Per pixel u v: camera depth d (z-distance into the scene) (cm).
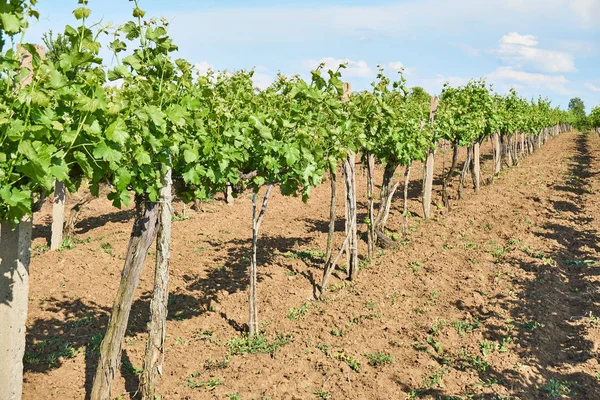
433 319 735
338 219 1339
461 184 1491
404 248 1060
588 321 736
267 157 620
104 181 439
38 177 318
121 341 469
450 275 897
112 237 1100
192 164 522
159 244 483
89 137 370
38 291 796
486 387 566
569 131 6162
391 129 937
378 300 805
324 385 564
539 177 1836
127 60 476
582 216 1260
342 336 684
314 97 654
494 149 1927
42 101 309
